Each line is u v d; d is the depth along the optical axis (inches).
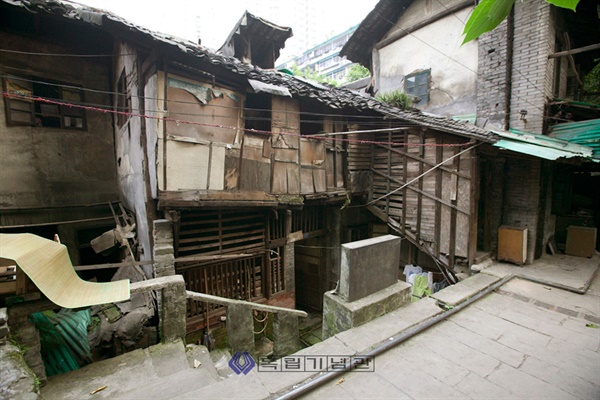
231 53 363.6
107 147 359.6
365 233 440.1
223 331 294.5
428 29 413.7
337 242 400.2
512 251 287.3
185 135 225.1
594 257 315.3
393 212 346.9
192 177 230.5
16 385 103.8
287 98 285.4
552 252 328.8
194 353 161.6
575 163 262.1
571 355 151.9
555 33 327.3
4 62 291.9
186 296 163.8
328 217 406.6
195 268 276.4
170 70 214.5
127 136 293.3
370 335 160.6
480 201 320.8
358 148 361.1
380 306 181.5
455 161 289.1
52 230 344.5
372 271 186.1
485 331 172.6
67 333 210.1
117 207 365.4
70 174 336.5
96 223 356.2
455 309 191.9
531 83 314.5
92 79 343.3
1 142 295.7
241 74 228.1
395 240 200.1
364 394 123.0
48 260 121.8
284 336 225.0
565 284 237.1
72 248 343.6
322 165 324.8
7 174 300.2
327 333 186.7
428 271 382.3
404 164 332.2
